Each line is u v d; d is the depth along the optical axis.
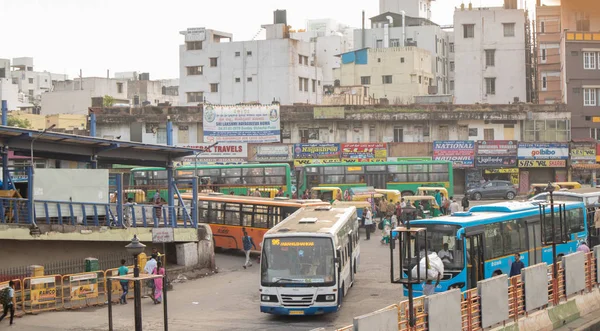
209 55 85.50
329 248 23.39
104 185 30.48
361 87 82.50
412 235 23.02
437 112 69.19
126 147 31.59
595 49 73.44
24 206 28.09
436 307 17.27
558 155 68.12
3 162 28.44
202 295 28.05
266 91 83.81
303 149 67.69
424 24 101.19
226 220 38.50
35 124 81.62
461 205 56.22
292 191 59.25
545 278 22.06
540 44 79.69
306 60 87.31
